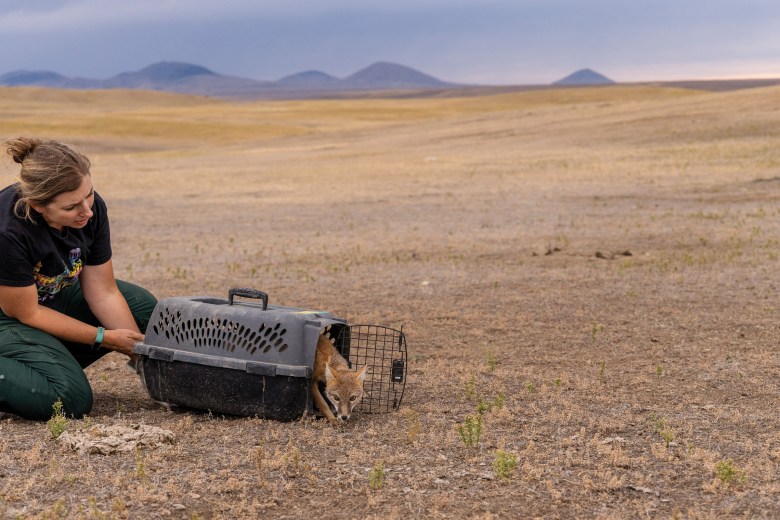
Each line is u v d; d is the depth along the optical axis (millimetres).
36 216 5234
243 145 65500
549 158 35500
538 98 160875
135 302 6336
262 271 12469
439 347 7824
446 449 4879
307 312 5520
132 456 4660
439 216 19500
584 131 46531
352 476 4414
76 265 5594
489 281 11359
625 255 13391
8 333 5410
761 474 4477
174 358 5527
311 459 4688
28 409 5309
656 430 5230
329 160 41750
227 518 3893
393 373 5773
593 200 21906
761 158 30344
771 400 5965
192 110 123562
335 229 17672
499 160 35688
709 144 37250
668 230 16109
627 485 4328
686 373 6762
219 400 5465
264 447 4875
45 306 5809
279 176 32312
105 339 5695
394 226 17922
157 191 27469
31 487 4172
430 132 58312
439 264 12922
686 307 9477
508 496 4191
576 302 9867
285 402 5332
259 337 5352
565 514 3988
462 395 6141
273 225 18594
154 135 77312
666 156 33281
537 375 6727
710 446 4949
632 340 8016
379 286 11117
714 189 23297
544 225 17438
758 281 10914
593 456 4762
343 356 6316
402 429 5285
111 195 26188
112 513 3867
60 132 76000
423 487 4297
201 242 15984
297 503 4082
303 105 150125
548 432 5219
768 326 8430
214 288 11062
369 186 27375
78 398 5406
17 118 90562
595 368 6988
